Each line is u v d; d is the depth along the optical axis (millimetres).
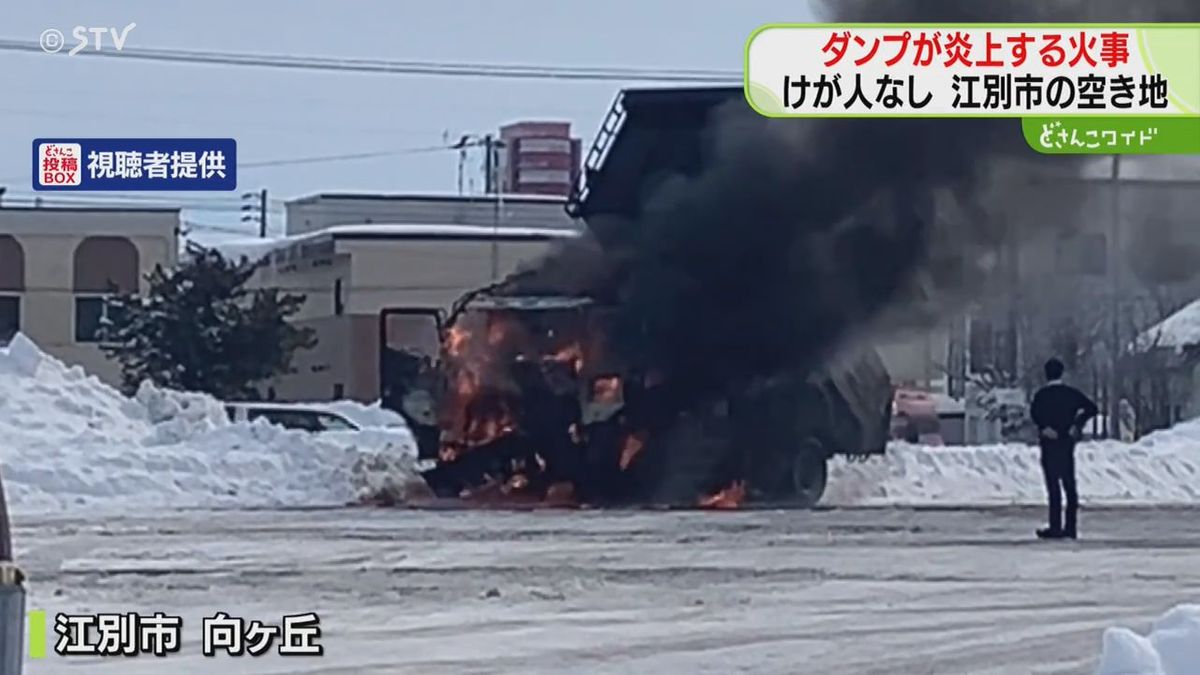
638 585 55625
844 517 82250
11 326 187000
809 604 51781
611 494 89000
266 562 60562
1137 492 102375
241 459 87062
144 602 50594
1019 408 148000
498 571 58844
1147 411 147750
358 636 45156
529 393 89125
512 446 88875
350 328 188250
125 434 88438
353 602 51156
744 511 85750
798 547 67750
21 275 187500
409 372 104312
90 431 87000
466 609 50000
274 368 168875
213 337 166750
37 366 91188
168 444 88938
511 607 50531
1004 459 101812
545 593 53562
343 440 91750
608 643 44344
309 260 197125
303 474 87375
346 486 87250
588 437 88875
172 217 190875
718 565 61312
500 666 41000
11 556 23891
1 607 22797
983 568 61406
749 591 54469
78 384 91375
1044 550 67812
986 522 80188
